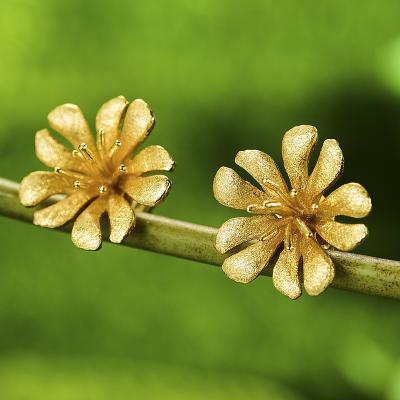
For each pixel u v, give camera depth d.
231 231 0.22
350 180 0.38
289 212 0.22
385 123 0.37
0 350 0.37
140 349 0.37
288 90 0.38
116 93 0.38
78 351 0.37
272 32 0.38
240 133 0.38
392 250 0.38
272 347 0.37
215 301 0.37
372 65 0.38
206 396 0.36
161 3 0.38
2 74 0.38
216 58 0.38
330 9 0.38
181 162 0.38
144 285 0.37
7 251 0.37
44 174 0.23
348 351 0.36
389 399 0.35
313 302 0.37
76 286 0.37
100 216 0.22
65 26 0.39
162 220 0.22
